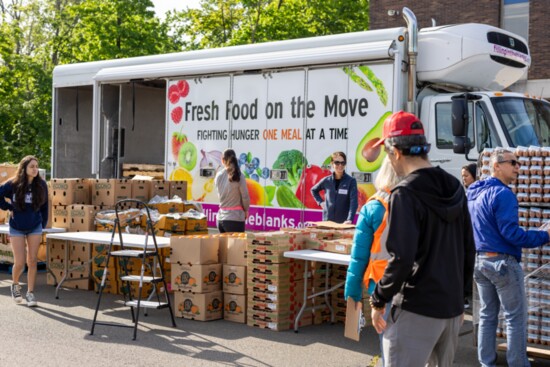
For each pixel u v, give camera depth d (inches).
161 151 543.5
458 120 356.5
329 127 386.9
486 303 230.7
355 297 159.0
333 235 314.2
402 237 136.7
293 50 405.4
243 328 306.5
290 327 307.3
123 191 409.7
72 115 560.7
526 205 249.4
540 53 684.7
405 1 760.3
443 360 147.7
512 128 364.2
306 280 301.0
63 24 1360.7
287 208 402.6
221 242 327.3
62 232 394.9
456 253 143.8
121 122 515.5
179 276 324.5
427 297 139.8
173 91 464.4
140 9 1142.3
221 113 437.1
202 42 1181.7
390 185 155.2
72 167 561.0
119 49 1119.6
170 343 276.4
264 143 415.2
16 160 1286.9
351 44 382.0
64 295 374.6
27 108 1280.8
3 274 443.5
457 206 142.6
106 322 306.3
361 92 375.2
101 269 382.3
